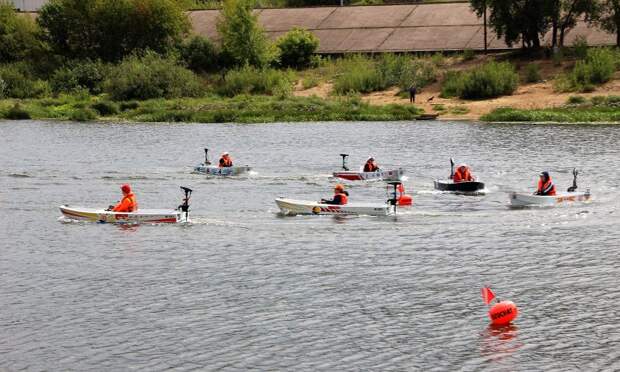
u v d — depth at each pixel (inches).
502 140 5782.5
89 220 3469.5
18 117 7819.9
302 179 4453.7
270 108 7632.9
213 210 3686.0
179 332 2315.5
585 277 2728.8
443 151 5364.2
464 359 2154.3
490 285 2669.8
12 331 2319.1
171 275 2783.0
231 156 5310.0
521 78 7726.4
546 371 2090.3
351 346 2230.6
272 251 3041.3
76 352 2194.9
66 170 4781.0
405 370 2098.9
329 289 2645.2
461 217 3508.9
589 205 3688.5
